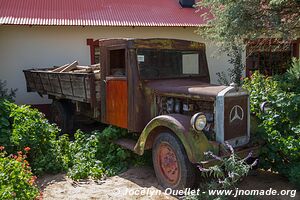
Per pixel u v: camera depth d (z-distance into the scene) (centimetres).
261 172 559
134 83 553
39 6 1141
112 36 1173
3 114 605
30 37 1088
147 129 501
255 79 659
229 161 409
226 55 1299
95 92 651
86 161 590
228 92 464
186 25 1184
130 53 553
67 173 554
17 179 392
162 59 582
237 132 480
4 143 553
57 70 848
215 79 1295
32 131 573
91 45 1148
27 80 1002
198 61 624
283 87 646
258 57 1338
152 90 550
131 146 560
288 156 501
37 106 1100
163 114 539
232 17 782
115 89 602
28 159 575
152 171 571
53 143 604
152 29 1216
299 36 915
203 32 999
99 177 543
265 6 800
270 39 970
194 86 517
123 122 588
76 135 662
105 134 610
